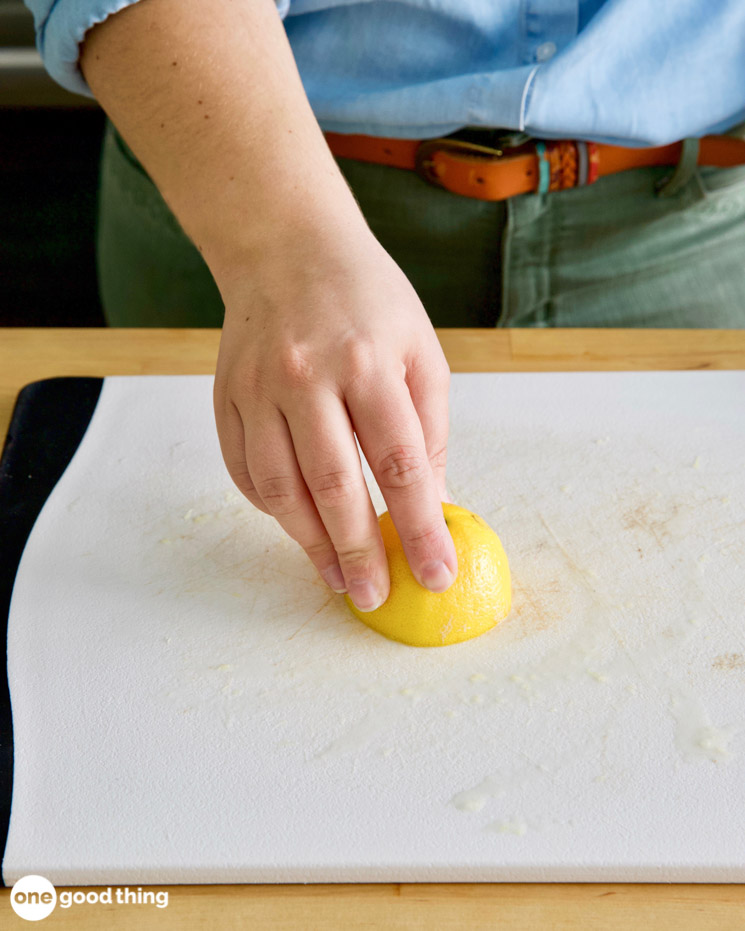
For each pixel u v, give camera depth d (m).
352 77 0.68
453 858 0.44
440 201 0.71
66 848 0.44
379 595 0.49
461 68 0.67
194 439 0.62
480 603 0.51
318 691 0.49
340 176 0.54
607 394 0.64
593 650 0.51
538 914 0.43
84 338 0.69
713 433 0.61
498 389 0.64
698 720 0.48
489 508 0.57
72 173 1.75
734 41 0.66
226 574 0.55
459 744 0.47
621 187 0.69
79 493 0.59
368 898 0.44
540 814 0.45
